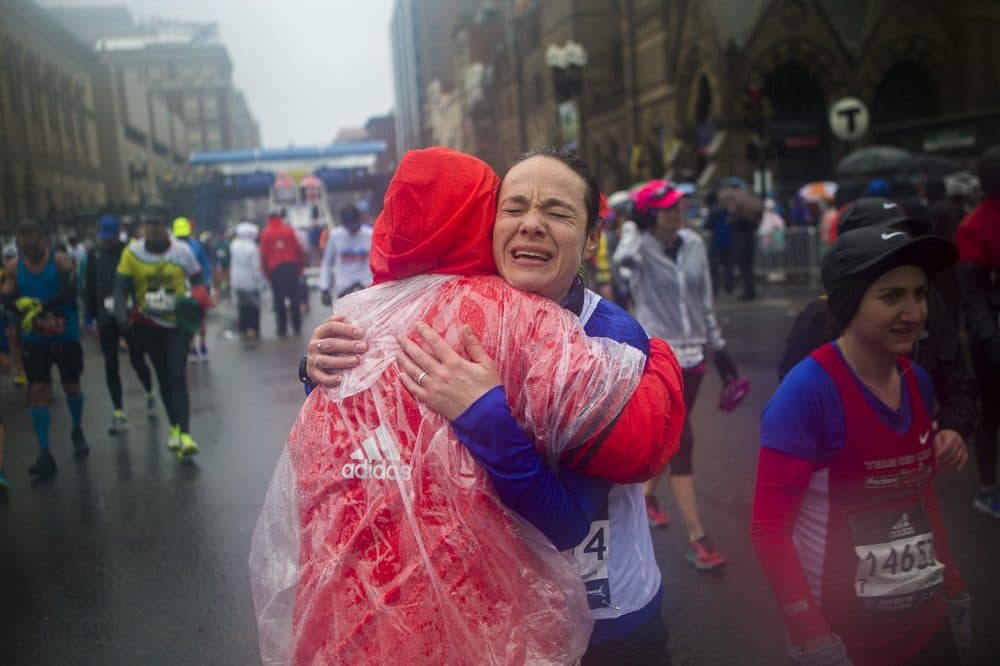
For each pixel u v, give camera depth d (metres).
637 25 41.16
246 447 7.12
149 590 4.18
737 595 3.90
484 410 1.47
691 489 4.35
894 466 2.12
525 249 1.64
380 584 1.46
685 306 4.65
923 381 2.21
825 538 2.15
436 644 1.45
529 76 59.31
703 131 34.56
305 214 40.28
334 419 1.57
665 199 4.64
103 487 6.10
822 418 2.10
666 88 38.38
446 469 1.49
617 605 1.75
